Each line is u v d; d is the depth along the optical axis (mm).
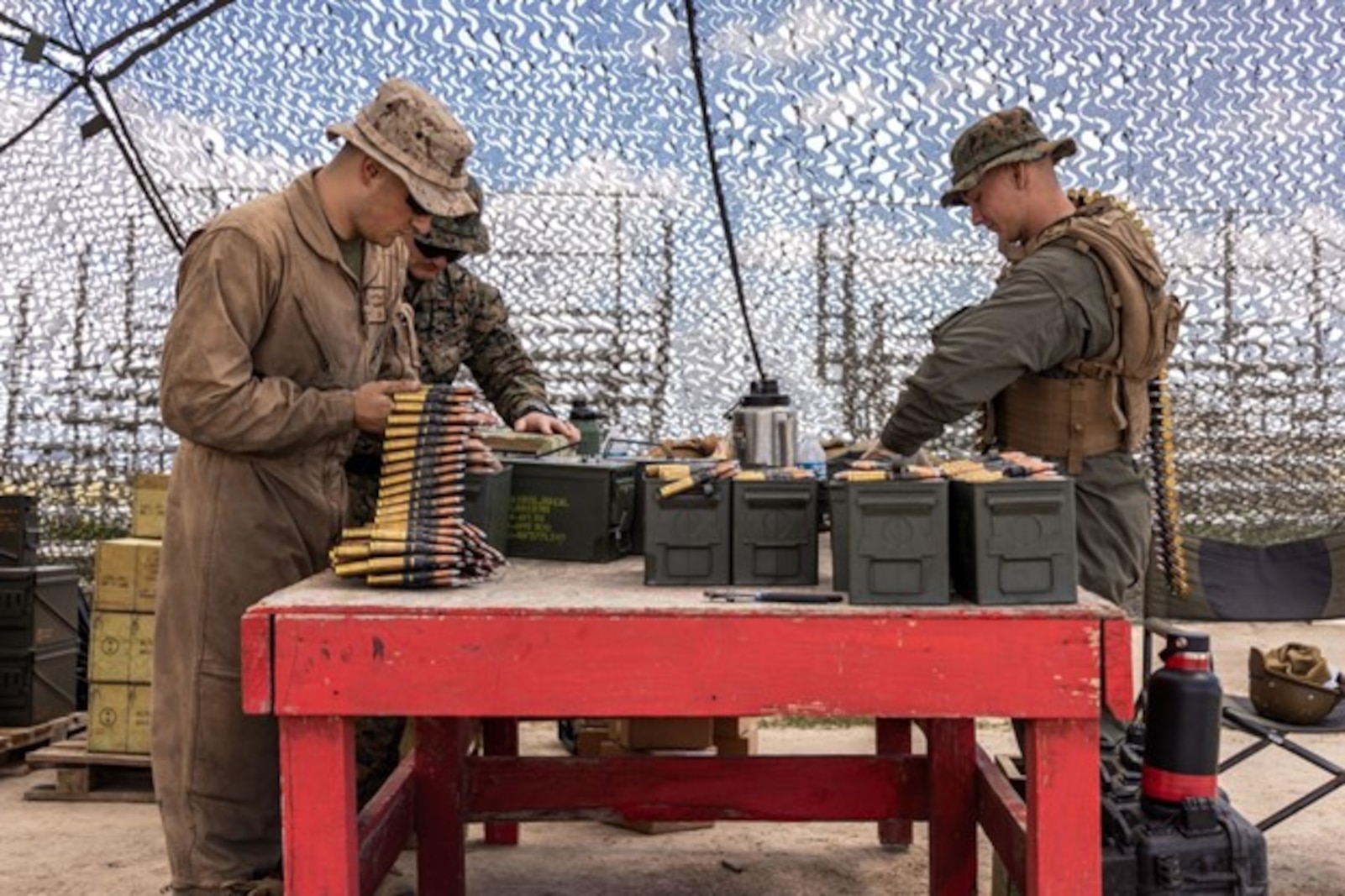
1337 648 7133
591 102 5602
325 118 5668
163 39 5410
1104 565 3055
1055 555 2059
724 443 3098
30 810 4422
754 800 3184
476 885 3672
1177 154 5734
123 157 5824
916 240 5914
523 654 2029
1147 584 4523
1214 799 2479
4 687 4914
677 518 2264
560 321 6035
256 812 2781
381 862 2672
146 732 4516
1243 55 5547
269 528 2732
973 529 2070
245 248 2576
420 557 2205
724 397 6098
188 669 2729
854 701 2010
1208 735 2459
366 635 2031
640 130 5684
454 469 2354
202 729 2719
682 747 4234
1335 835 4102
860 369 6059
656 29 5422
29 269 6062
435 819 3170
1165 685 2477
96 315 6148
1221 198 5836
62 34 5391
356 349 2811
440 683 2031
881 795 3182
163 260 6113
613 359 6066
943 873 3115
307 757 2064
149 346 6195
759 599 2113
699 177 5785
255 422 2539
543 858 3941
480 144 5734
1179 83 5598
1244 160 5738
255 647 2033
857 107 5594
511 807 3209
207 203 5832
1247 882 2385
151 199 5797
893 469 2113
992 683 1999
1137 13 5457
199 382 2529
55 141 5793
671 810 3213
